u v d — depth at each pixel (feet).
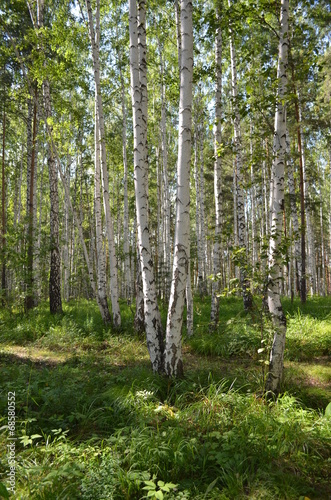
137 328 31.89
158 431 12.95
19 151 81.25
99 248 36.94
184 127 18.85
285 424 13.82
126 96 66.54
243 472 11.59
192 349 27.53
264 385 17.78
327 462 12.36
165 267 52.85
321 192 102.17
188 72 18.92
